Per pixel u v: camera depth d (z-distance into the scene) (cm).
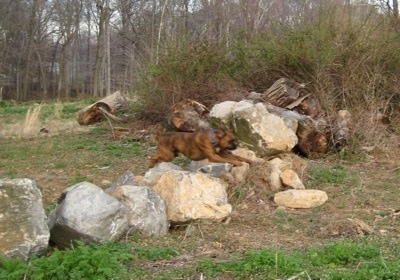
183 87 1426
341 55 1295
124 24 4612
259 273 519
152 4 4359
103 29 4762
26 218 555
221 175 846
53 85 6106
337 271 512
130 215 642
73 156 1216
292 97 1223
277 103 1224
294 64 1330
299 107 1214
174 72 1454
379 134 1147
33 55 5941
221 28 2119
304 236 673
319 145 1105
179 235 670
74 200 597
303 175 941
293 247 619
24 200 565
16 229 546
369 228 680
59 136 1509
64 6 5644
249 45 1456
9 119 2044
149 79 1498
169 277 518
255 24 1928
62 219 582
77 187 614
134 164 1120
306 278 502
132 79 1762
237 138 1027
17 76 5512
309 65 1309
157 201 672
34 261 525
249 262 536
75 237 585
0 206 556
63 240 594
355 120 1165
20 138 1510
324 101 1226
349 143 1121
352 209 795
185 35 1518
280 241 648
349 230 679
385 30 1372
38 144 1392
